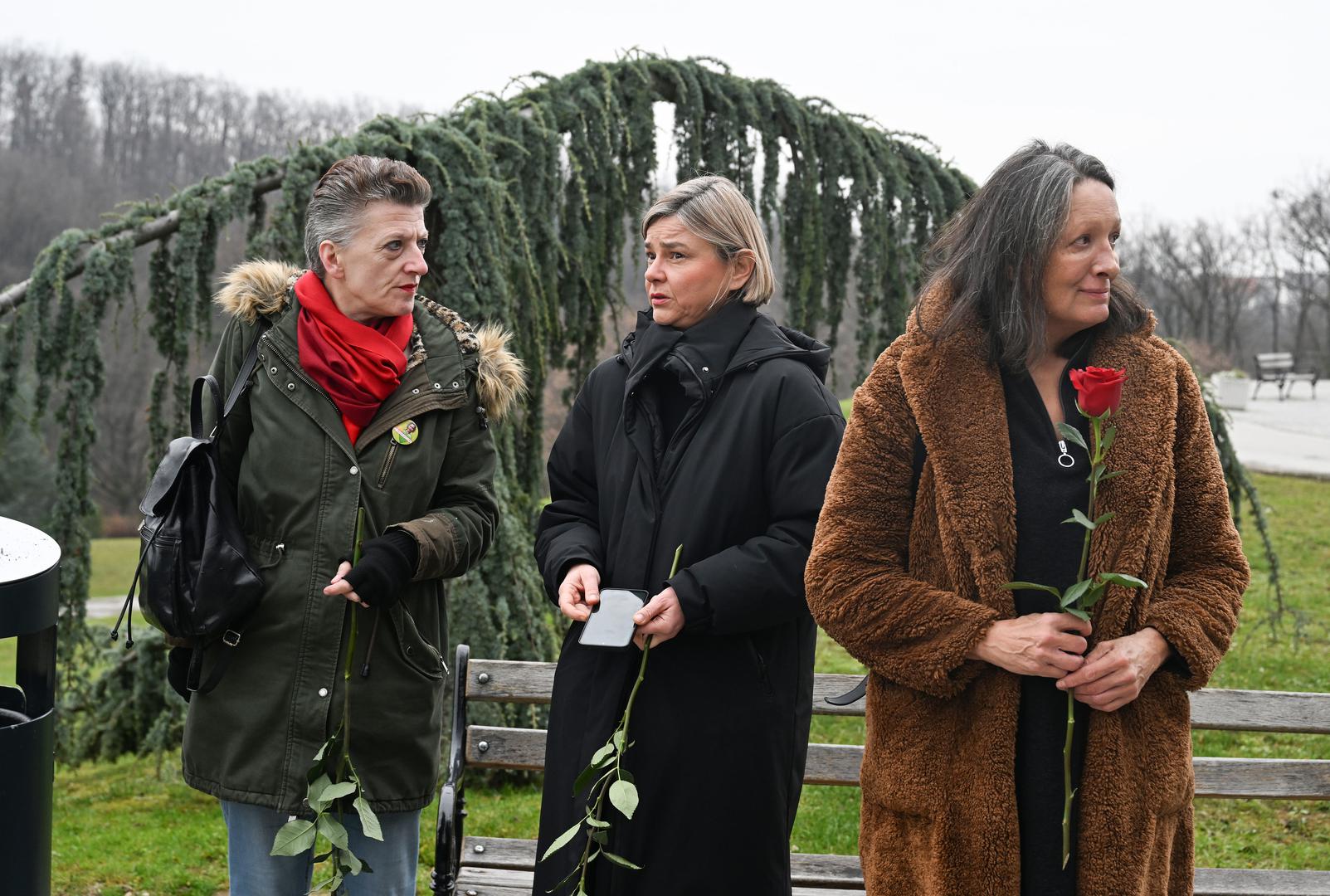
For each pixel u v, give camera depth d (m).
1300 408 28.25
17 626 2.03
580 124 4.84
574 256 4.91
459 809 2.73
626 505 2.19
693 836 2.06
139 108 24.86
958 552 1.73
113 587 23.00
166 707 5.26
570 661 2.21
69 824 4.72
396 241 2.21
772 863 2.10
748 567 2.04
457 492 2.34
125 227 4.38
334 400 2.21
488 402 2.37
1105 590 1.69
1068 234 1.72
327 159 4.34
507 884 2.65
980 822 1.68
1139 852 1.66
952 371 1.79
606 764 1.95
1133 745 1.70
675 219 2.23
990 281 1.77
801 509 2.11
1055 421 1.79
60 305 4.31
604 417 2.31
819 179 5.32
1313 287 40.47
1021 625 1.66
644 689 2.11
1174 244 43.44
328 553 2.19
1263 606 9.21
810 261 5.32
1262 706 2.77
